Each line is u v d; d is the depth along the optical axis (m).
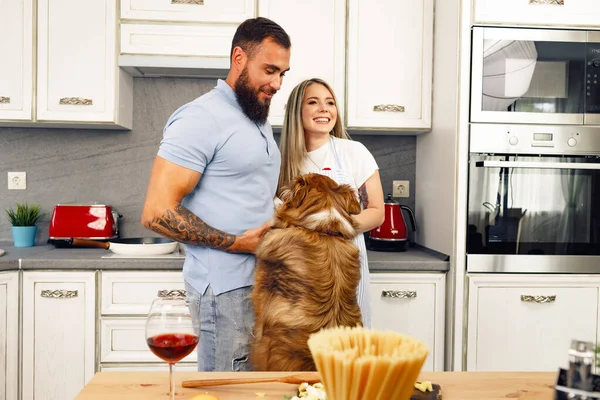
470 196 2.43
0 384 2.35
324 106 2.15
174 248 2.61
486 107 2.42
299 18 2.67
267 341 1.45
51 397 2.40
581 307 2.47
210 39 2.64
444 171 2.57
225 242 1.61
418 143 3.02
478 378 1.06
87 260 2.37
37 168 2.96
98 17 2.61
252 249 1.63
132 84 2.95
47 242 2.97
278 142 3.01
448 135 2.51
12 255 2.48
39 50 2.60
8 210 2.94
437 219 2.67
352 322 1.46
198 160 1.59
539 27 2.43
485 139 2.42
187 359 2.43
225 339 1.68
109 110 2.65
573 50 2.43
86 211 2.78
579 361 0.75
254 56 1.63
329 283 1.44
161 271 2.42
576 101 2.44
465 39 2.40
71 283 2.39
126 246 2.48
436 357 2.50
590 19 2.43
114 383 1.00
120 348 2.42
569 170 2.45
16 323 2.37
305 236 1.48
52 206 2.97
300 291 1.43
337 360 0.67
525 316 2.46
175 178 1.58
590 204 2.46
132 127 2.98
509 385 1.03
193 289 1.70
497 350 2.46
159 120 2.99
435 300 2.50
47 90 2.62
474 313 2.45
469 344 2.45
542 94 2.43
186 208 1.64
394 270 2.48
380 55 2.70
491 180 2.43
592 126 2.45
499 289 2.45
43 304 2.38
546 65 2.42
